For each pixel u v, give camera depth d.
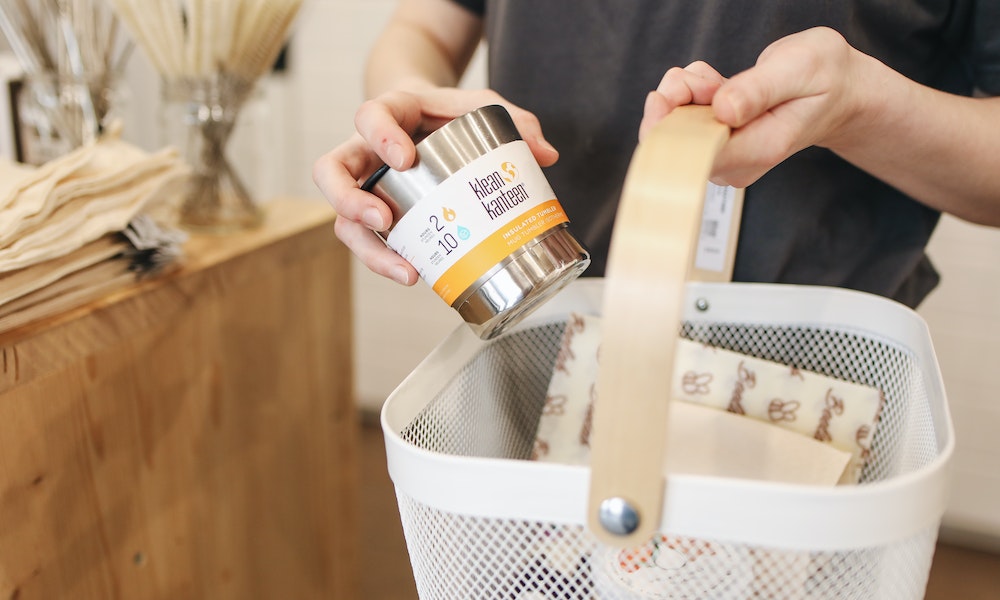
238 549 1.11
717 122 0.41
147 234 0.86
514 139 0.53
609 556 0.41
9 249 0.71
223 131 1.04
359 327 2.25
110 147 0.89
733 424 0.59
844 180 0.69
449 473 0.40
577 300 0.66
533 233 0.52
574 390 0.63
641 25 0.69
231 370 1.03
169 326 0.91
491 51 0.81
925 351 0.54
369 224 0.53
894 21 0.65
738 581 0.40
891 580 0.41
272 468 1.17
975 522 1.83
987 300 1.71
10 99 1.12
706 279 0.71
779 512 0.37
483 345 0.60
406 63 0.81
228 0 0.95
